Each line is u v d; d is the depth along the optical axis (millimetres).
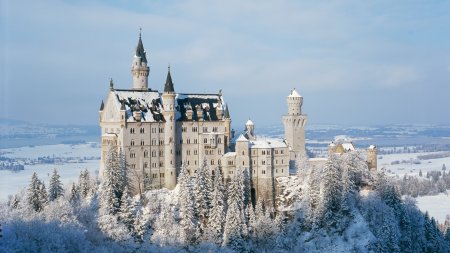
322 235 173250
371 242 169125
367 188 196750
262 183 196125
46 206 161000
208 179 177875
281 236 173875
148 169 193125
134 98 196750
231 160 198000
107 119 194625
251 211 173375
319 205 177250
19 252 118375
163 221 168250
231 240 161875
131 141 189375
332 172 177625
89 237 151000
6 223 135500
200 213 173375
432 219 196750
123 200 163500
